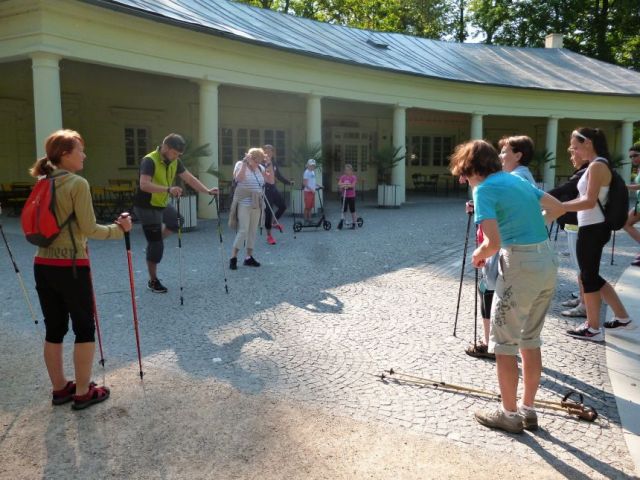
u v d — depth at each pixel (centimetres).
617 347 475
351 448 303
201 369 414
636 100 2345
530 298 315
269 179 1109
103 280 702
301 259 869
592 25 3300
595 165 447
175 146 609
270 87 1515
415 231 1230
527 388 332
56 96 1084
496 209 320
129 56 1195
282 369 416
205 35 1324
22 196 1352
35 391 374
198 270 774
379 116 2528
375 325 529
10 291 641
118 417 337
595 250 484
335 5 3572
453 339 492
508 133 2741
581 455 301
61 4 1055
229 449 301
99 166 1744
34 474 277
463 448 306
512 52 2711
